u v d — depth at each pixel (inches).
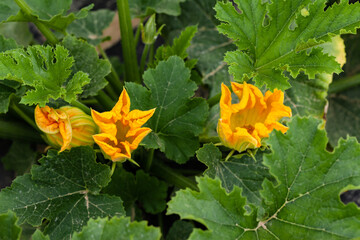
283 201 35.2
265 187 35.0
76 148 38.1
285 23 38.8
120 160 37.0
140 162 45.9
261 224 35.5
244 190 40.2
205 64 47.6
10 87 41.6
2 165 51.3
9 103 42.5
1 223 32.6
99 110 49.4
